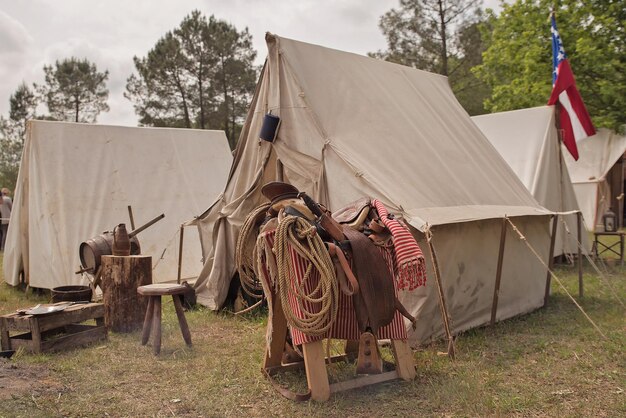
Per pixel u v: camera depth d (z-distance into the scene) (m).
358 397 4.05
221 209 7.10
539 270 6.97
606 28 17.39
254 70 28.06
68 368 4.73
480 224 5.93
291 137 6.21
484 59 20.20
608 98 17.19
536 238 6.93
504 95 19.64
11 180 26.70
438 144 6.94
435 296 5.35
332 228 4.07
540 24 18.31
